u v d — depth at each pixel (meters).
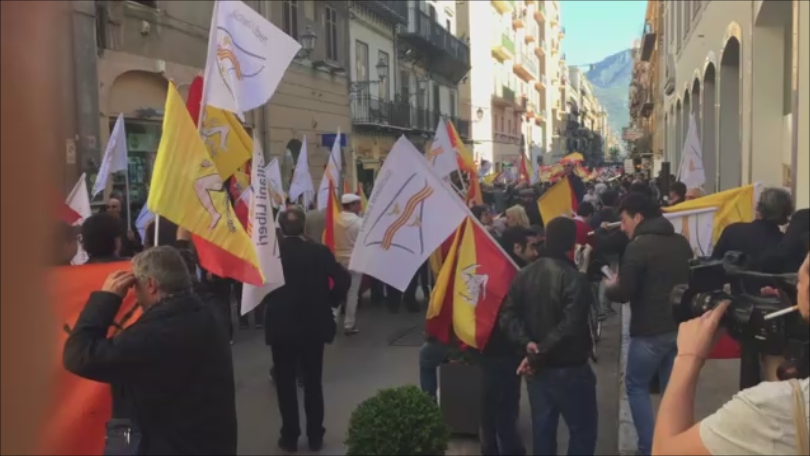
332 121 25.11
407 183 5.48
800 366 1.82
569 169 15.77
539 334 4.48
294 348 5.73
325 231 10.09
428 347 5.99
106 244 4.55
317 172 23.59
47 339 1.21
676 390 1.86
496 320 5.05
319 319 5.71
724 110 15.30
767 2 10.77
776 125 11.39
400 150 5.48
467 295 5.13
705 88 18.09
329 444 6.10
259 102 5.41
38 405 1.21
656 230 5.07
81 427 3.16
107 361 3.01
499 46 56.38
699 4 19.52
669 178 13.16
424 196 5.45
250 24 5.36
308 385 5.88
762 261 5.08
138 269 3.26
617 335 10.16
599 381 7.86
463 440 5.90
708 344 1.93
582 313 4.41
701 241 7.63
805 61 8.91
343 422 6.66
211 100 5.20
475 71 52.84
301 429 6.48
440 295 5.49
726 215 7.66
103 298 3.14
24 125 1.14
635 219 5.19
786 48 11.23
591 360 8.71
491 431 5.34
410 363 8.77
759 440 1.53
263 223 5.18
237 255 4.38
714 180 17.67
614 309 12.28
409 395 4.65
